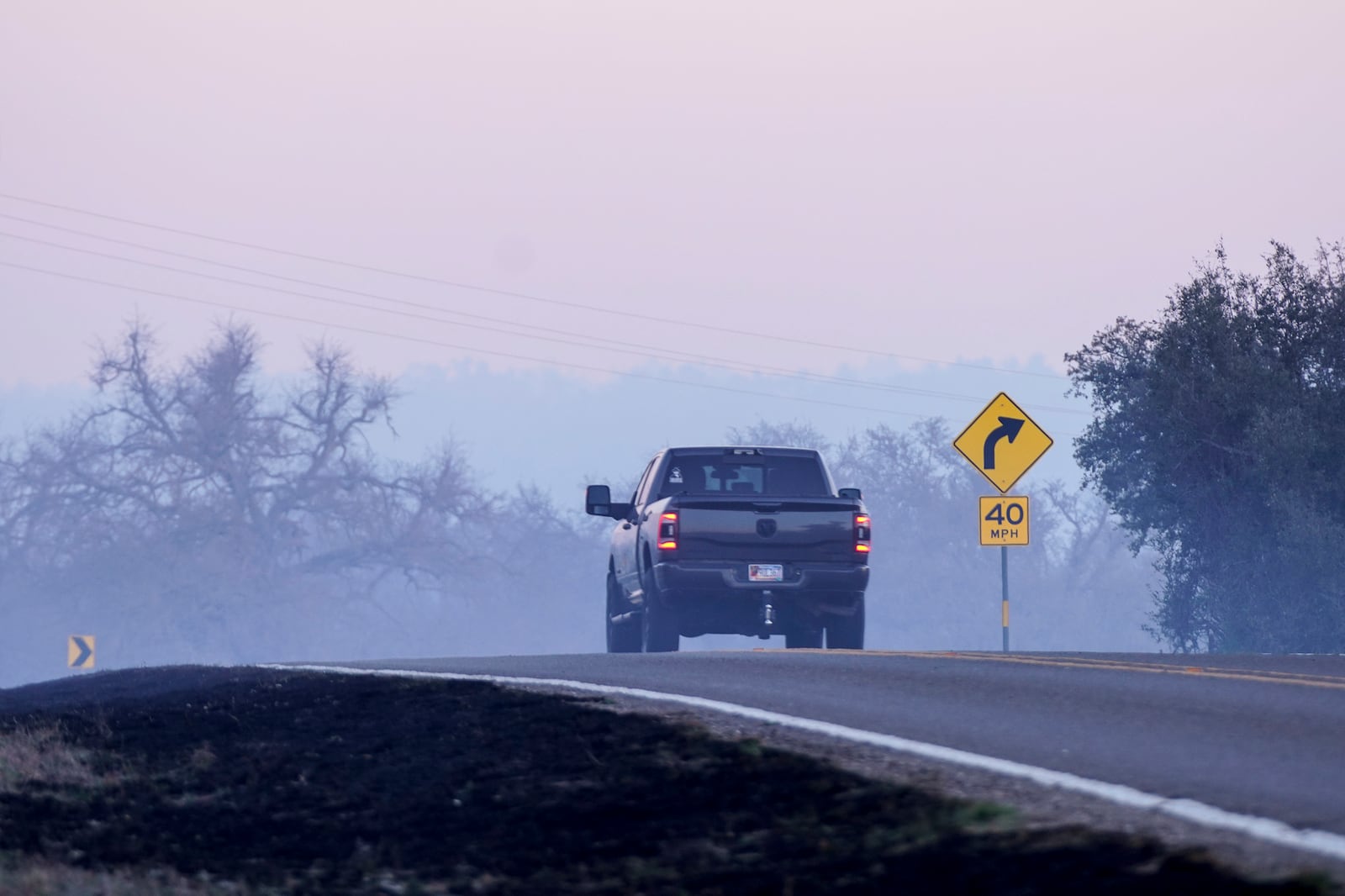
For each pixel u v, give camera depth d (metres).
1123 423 136.62
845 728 36.03
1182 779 29.08
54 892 29.80
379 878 28.83
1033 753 32.22
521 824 30.59
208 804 37.16
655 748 34.59
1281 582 121.31
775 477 76.31
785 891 23.69
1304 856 22.70
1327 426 120.31
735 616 71.19
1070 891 21.50
